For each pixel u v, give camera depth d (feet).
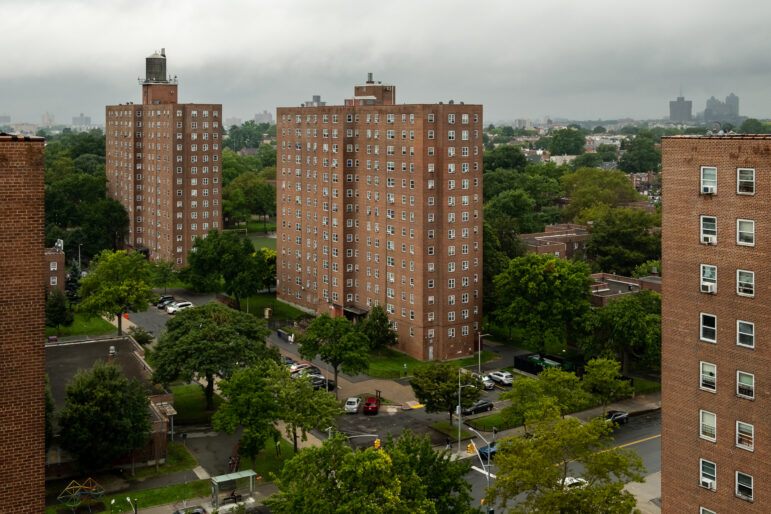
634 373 380.99
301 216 494.18
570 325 382.83
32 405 113.80
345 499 167.84
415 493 173.68
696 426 167.43
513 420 275.18
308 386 269.23
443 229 397.60
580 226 653.71
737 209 158.20
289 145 500.33
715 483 164.25
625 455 201.46
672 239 170.19
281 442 295.07
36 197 112.47
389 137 413.80
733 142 157.89
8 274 111.45
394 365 393.29
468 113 401.70
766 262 153.58
